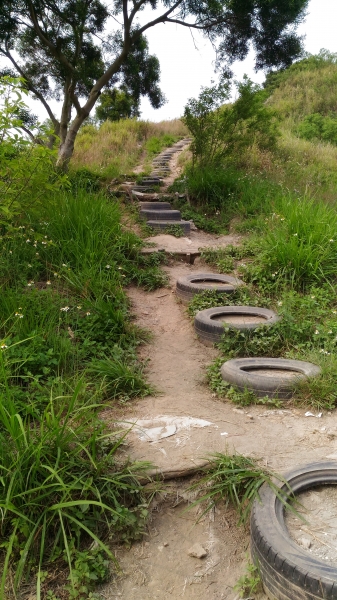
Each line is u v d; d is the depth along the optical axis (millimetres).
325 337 5176
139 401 4262
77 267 6332
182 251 8227
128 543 2861
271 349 5180
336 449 3488
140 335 5527
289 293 6188
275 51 13250
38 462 2785
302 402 4180
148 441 3564
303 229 7285
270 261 6945
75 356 4602
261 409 4152
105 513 2918
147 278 7113
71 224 6980
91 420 3502
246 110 13031
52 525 2783
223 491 3139
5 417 2875
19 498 2736
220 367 4805
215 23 12664
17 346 4480
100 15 13227
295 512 2770
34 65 15891
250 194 10773
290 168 13859
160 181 13242
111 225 7734
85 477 2957
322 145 18609
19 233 6492
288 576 2359
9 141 5246
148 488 3139
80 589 2590
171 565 2799
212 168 12375
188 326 6004
